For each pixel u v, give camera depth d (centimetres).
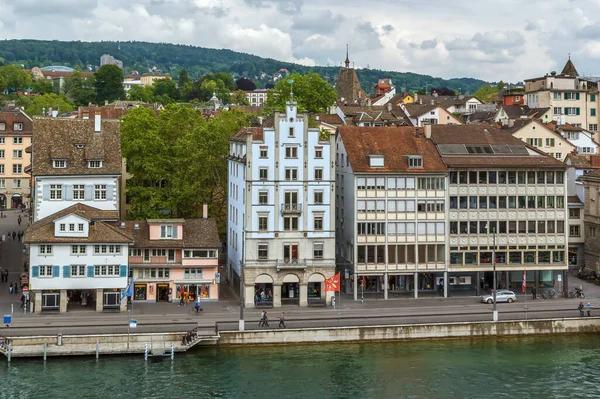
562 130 17638
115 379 8181
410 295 11438
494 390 8069
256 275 10669
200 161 12912
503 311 10138
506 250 11475
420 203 11231
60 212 10694
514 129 16425
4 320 9000
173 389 7938
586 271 12975
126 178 13475
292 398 7769
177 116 14112
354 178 11019
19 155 19888
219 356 8931
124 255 10250
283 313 10175
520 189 11500
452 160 11375
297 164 10762
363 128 11750
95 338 8819
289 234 10750
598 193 12975
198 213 13250
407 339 9569
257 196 10675
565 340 9781
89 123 11756
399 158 11294
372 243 11112
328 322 9575
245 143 10856
